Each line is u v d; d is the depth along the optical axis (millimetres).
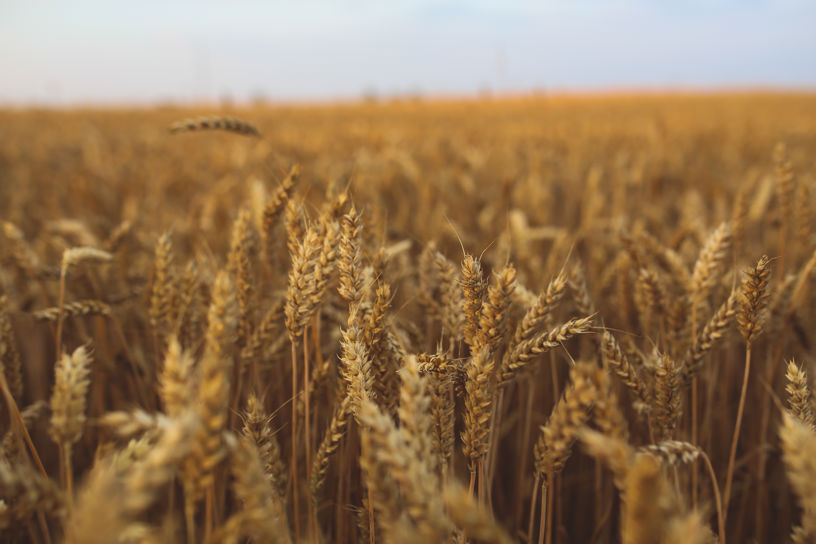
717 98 55312
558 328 1548
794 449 1064
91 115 29484
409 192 6062
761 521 2709
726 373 3033
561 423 1228
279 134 12602
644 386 1706
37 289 3312
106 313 2480
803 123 17703
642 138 13344
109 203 6270
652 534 837
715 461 3123
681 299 2285
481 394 1456
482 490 1558
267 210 2348
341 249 1651
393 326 2021
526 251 3459
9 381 1907
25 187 7363
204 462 1033
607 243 4438
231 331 1169
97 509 800
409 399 1232
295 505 1800
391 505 1155
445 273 2049
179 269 3125
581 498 3197
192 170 8562
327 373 2109
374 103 52000
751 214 4652
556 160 9148
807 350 2682
